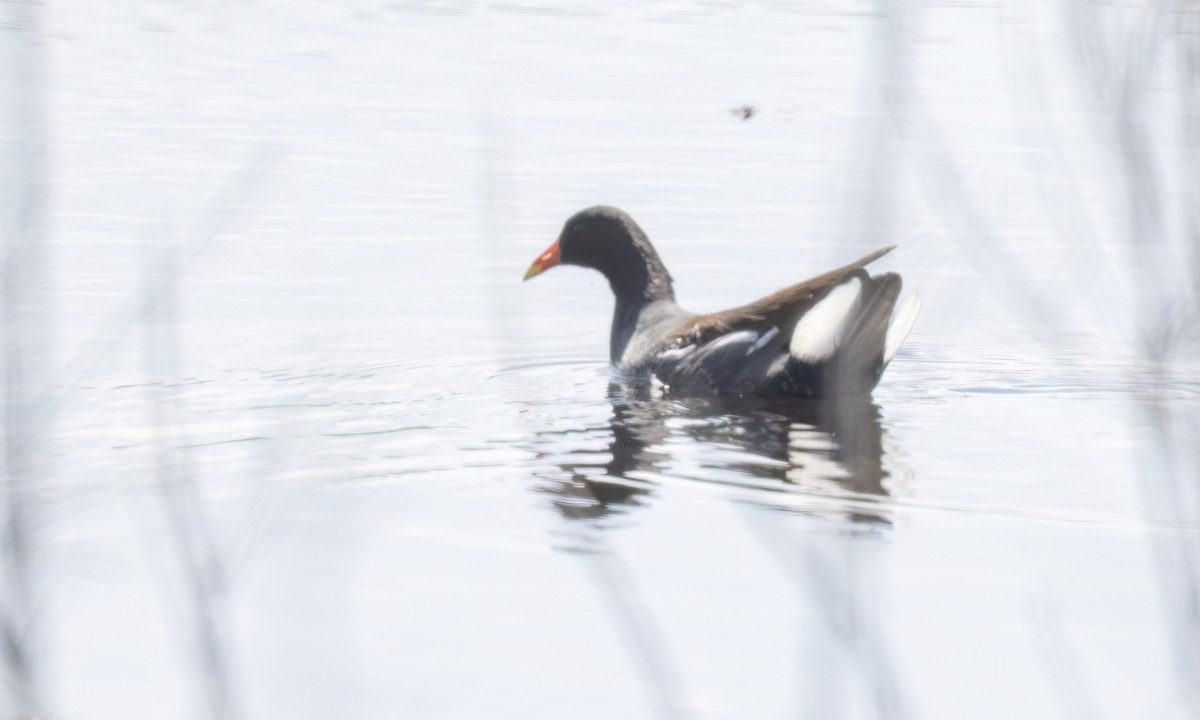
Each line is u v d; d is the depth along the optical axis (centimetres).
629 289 1619
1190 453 590
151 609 849
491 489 1086
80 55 3591
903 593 898
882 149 522
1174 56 554
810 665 583
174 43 3816
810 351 1373
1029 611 870
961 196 974
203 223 2080
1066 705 756
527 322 1711
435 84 3291
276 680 772
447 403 1351
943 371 1472
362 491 1073
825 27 4206
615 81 3334
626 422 1298
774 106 3016
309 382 1403
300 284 1802
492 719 745
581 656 815
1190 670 609
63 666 779
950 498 1070
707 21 4312
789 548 939
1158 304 576
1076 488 1097
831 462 1166
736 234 2077
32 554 532
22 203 562
